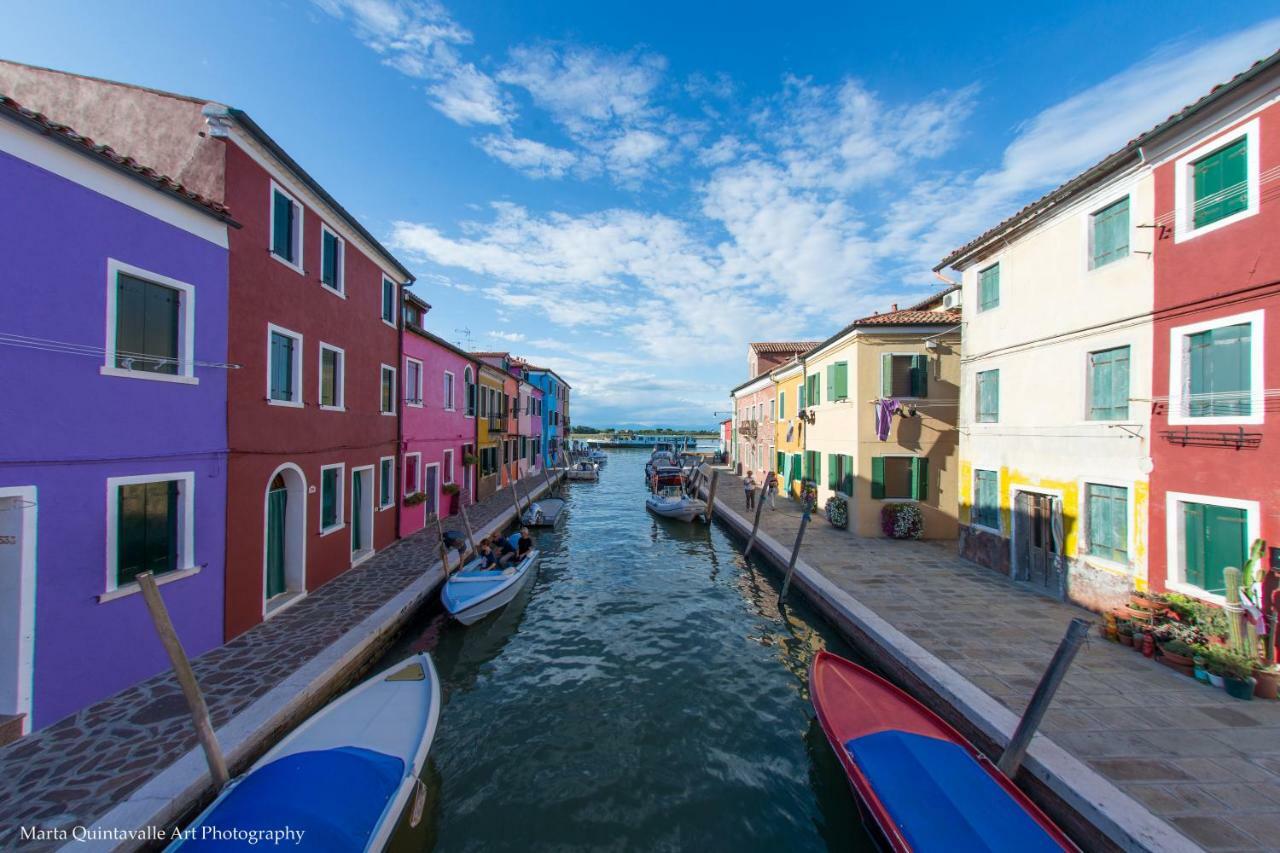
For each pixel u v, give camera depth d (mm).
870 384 15586
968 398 12641
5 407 5273
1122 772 4836
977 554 12383
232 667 7070
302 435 9938
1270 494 6629
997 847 4039
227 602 7918
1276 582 6527
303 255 10039
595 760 6402
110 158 6055
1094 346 9172
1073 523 9570
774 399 27453
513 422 30656
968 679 6727
